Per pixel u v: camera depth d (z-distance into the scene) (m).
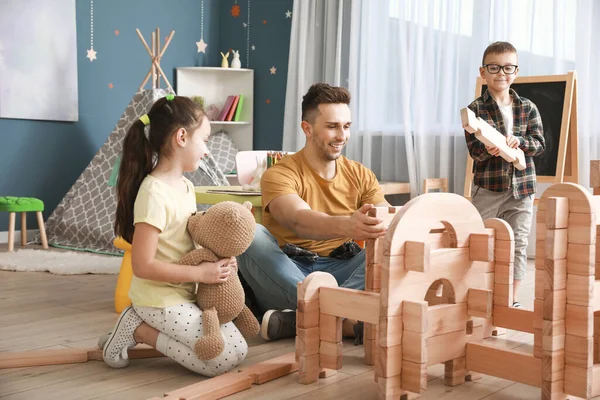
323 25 4.39
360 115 4.16
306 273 2.01
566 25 3.38
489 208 2.51
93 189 3.94
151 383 1.52
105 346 1.63
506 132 2.49
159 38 4.23
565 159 3.08
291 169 1.96
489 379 1.58
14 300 2.41
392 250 1.34
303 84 4.39
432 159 3.87
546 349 1.37
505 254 1.61
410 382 1.36
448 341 1.49
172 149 1.59
